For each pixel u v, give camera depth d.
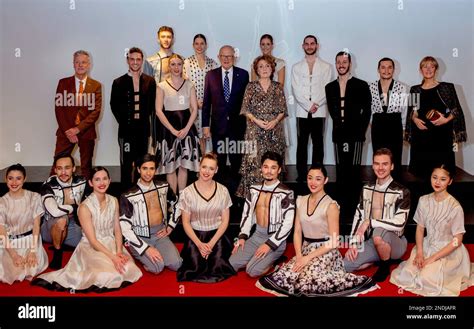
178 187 4.71
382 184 3.96
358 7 5.39
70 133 4.77
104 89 5.46
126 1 5.36
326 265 3.70
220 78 4.76
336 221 3.72
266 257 3.83
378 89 4.73
